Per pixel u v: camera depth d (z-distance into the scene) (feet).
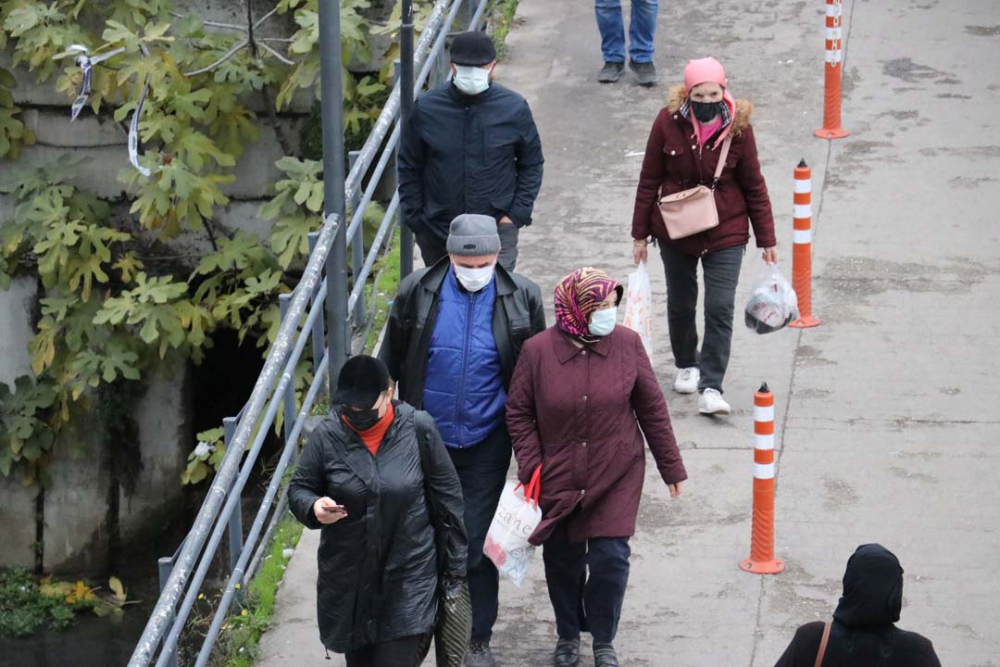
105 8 148.77
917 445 99.96
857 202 132.57
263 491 150.10
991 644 80.69
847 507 93.76
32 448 159.53
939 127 144.15
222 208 155.84
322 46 96.27
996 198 131.75
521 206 96.89
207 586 147.13
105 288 157.58
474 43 93.30
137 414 160.25
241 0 149.48
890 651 57.31
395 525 68.13
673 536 92.07
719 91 95.81
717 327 101.19
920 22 165.37
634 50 153.79
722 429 102.73
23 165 156.76
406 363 77.46
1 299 160.35
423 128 96.12
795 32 164.35
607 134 146.72
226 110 147.13
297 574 90.89
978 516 92.07
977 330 113.19
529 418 75.87
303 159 153.58
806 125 146.10
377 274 126.41
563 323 74.28
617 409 74.69
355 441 67.87
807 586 86.38
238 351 163.02
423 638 70.49
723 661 80.53
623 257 126.00
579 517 75.46
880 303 117.70
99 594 164.14
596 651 76.89
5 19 148.05
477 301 76.54
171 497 162.81
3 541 165.58
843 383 107.76
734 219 99.45
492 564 79.15
